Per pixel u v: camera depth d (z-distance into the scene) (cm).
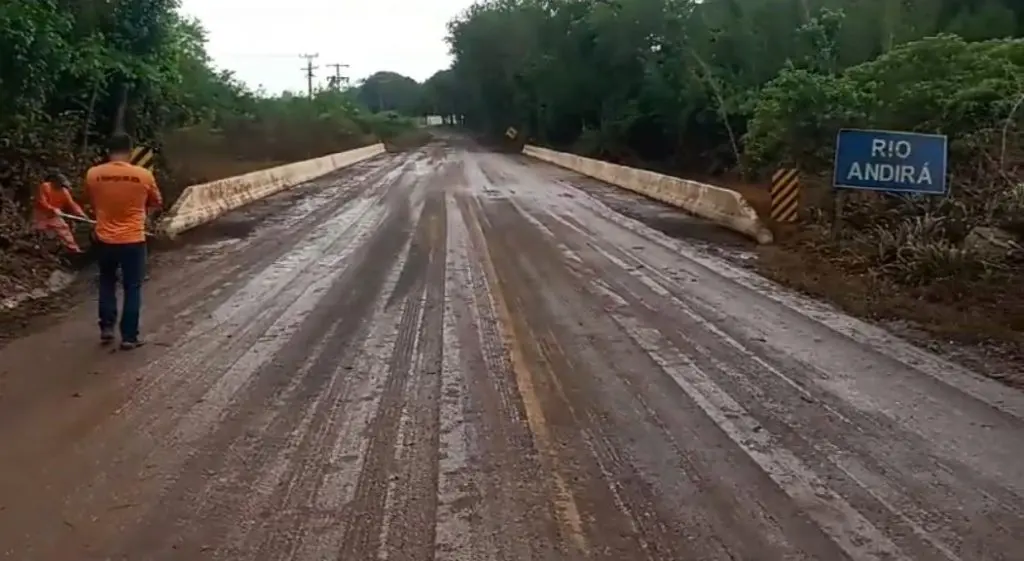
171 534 476
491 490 532
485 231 1692
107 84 1983
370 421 648
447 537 473
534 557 454
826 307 1074
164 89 2288
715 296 1125
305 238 1579
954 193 1505
